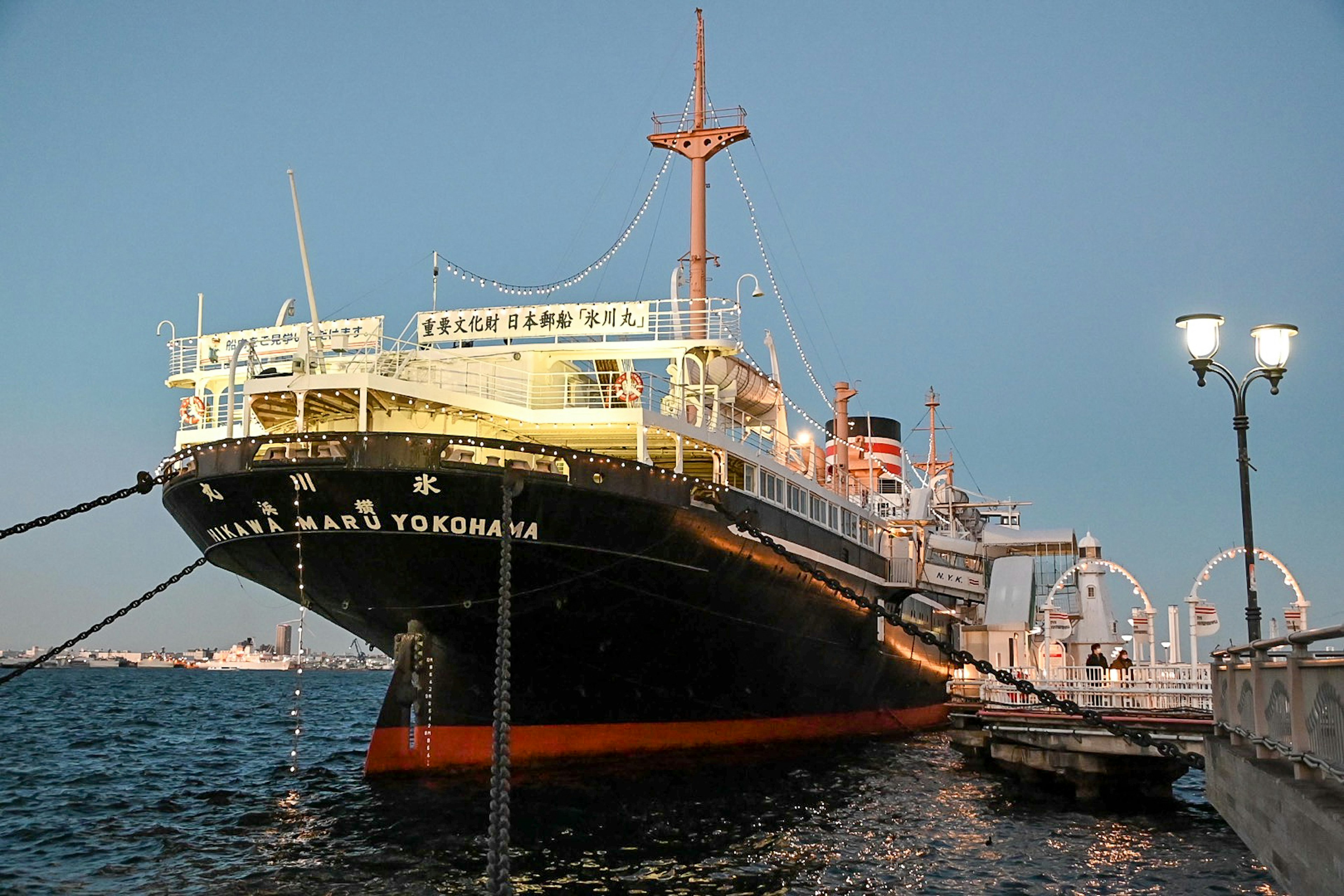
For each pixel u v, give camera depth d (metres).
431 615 25.53
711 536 27.05
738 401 33.06
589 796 24.52
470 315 29.20
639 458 26.16
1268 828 11.14
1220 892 17.61
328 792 25.86
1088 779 25.84
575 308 28.97
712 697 30.73
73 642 23.45
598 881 17.56
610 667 27.78
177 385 31.58
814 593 32.75
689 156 37.19
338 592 25.75
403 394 24.70
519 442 23.64
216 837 20.78
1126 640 39.59
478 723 27.25
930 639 21.98
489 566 24.41
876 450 53.44
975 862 19.50
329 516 23.84
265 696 89.56
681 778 27.36
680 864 18.75
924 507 45.06
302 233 26.56
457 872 17.86
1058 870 18.95
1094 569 51.12
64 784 28.28
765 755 33.44
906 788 27.53
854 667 37.06
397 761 26.69
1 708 63.88
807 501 33.81
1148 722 25.42
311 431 28.48
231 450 24.25
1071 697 29.47
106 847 20.00
